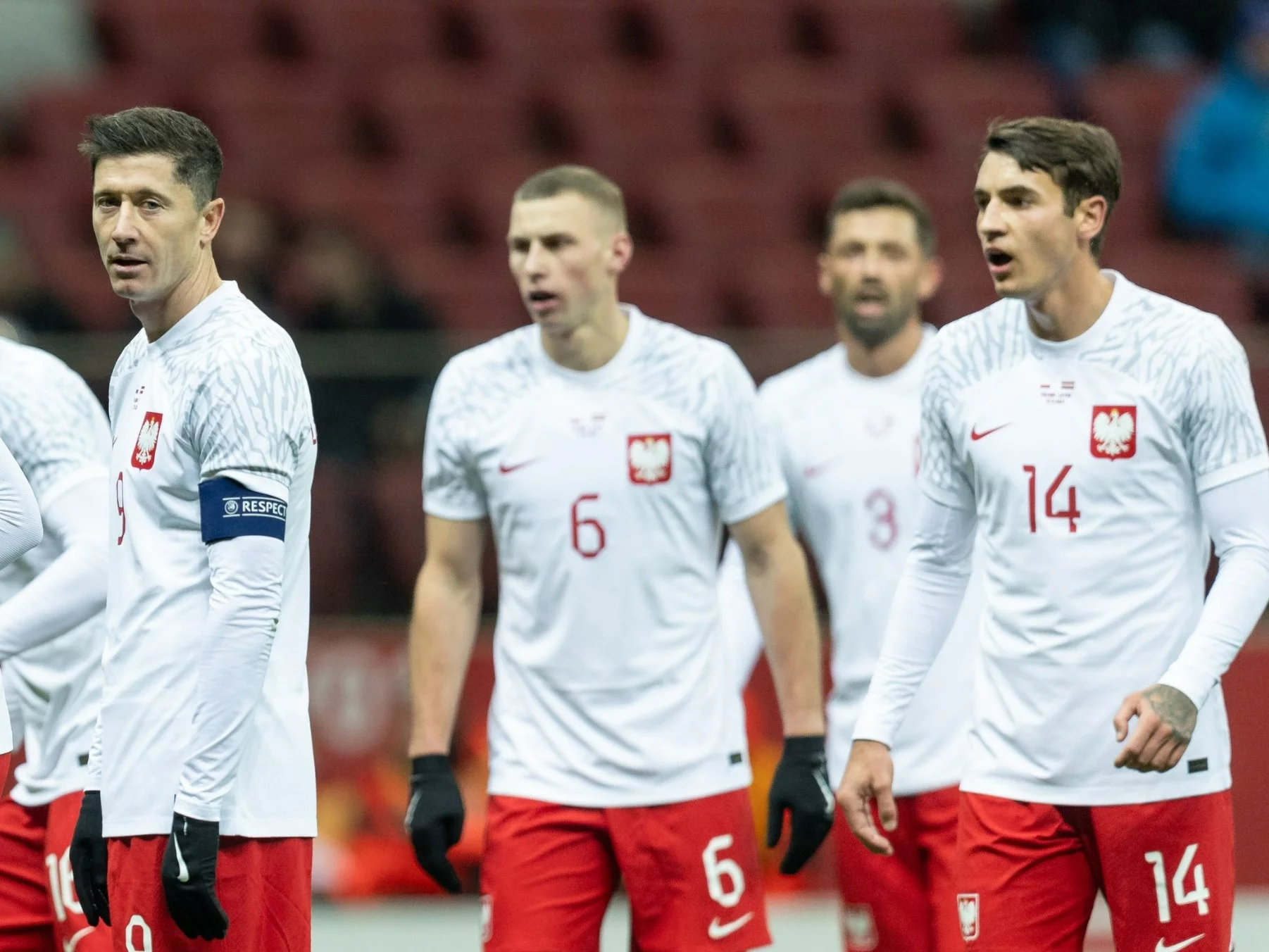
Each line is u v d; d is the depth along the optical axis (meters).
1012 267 14.31
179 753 13.34
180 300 13.63
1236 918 24.89
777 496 17.17
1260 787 25.64
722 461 16.98
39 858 16.61
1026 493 14.70
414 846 16.94
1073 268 14.52
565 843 16.66
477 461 17.14
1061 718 14.60
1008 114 44.88
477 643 25.89
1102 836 14.55
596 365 17.03
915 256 19.61
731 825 16.84
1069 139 14.27
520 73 46.09
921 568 15.55
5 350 15.88
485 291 40.22
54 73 47.66
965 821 15.18
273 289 32.00
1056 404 14.65
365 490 26.64
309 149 44.19
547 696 16.81
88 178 43.03
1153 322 14.55
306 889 14.02
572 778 16.66
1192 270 41.06
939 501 15.39
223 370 13.26
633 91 45.28
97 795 13.95
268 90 44.69
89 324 31.56
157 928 13.41
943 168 43.97
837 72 46.16
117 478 13.83
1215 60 46.28
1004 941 14.78
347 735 26.23
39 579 15.08
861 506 19.42
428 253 40.75
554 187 16.89
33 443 15.51
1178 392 14.32
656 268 41.25
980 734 15.12
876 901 19.12
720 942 16.72
